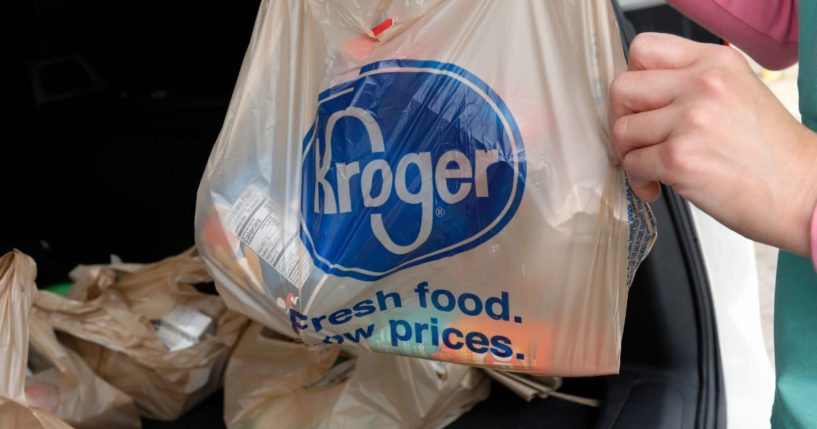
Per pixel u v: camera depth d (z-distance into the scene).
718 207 0.57
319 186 0.79
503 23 0.72
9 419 0.89
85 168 1.96
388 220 0.76
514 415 1.29
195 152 1.82
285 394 1.24
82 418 1.25
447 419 1.27
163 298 1.43
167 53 1.78
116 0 1.76
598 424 1.16
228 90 1.79
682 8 0.82
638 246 0.74
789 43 0.77
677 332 1.23
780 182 0.55
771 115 0.56
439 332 0.78
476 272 0.75
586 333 0.73
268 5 0.82
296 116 0.81
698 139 0.56
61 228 2.07
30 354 1.35
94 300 1.39
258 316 0.84
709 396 1.17
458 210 0.74
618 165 0.70
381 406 1.18
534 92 0.71
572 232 0.71
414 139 0.75
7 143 1.97
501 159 0.72
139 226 1.97
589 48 0.69
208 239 0.83
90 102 1.90
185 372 1.35
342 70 0.78
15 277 0.94
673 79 0.58
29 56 1.90
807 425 0.65
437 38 0.75
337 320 0.80
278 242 0.80
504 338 0.76
